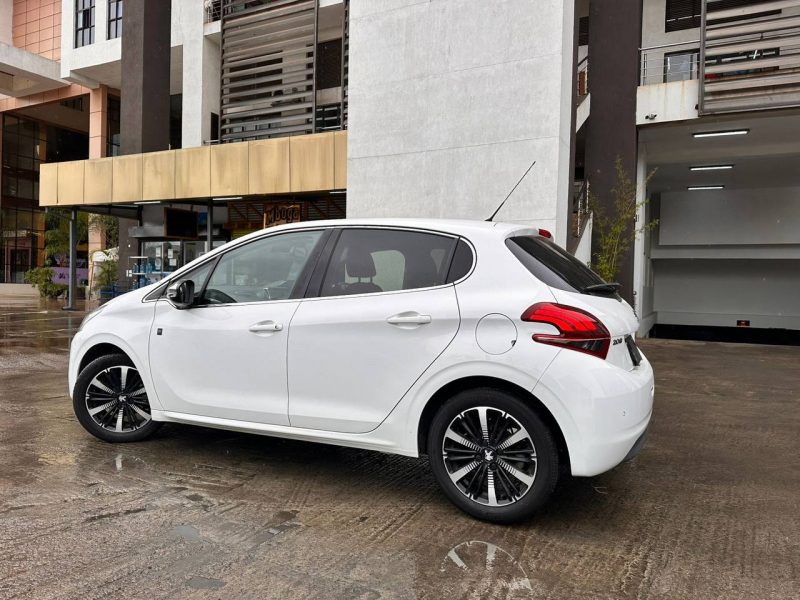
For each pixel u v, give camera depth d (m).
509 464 3.40
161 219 18.67
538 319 3.28
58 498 3.71
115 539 3.17
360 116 13.54
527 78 11.78
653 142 16.47
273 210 17.66
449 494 3.54
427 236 3.80
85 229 28.08
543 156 11.62
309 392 3.88
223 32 19.80
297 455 4.68
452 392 3.60
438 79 12.67
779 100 13.11
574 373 3.19
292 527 3.37
